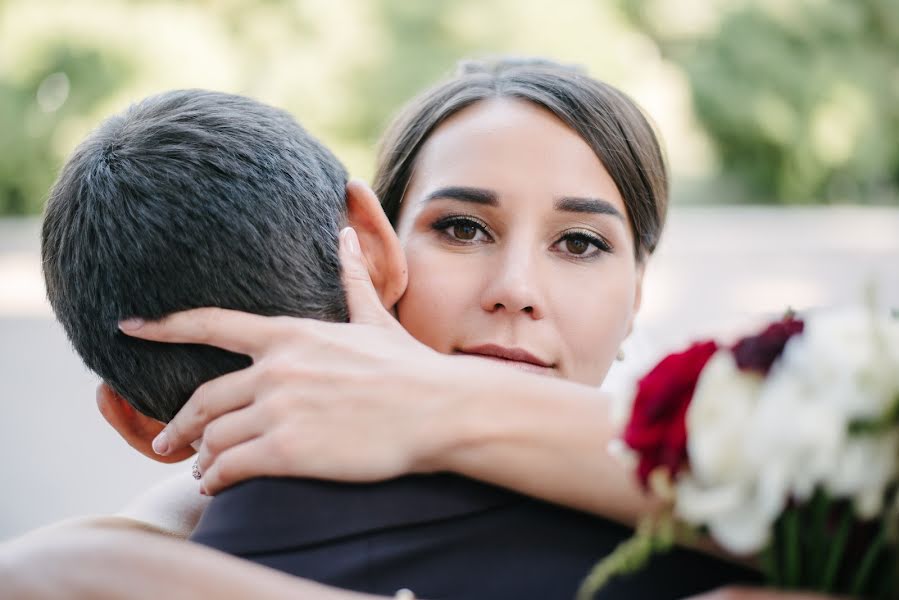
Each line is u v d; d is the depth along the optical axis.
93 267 1.39
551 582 1.25
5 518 5.02
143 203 1.37
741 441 1.02
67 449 6.05
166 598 1.16
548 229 1.69
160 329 1.36
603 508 1.25
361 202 1.53
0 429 6.30
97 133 1.47
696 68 15.26
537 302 1.62
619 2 14.61
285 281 1.39
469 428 1.27
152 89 12.60
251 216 1.37
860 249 11.10
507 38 12.64
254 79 12.35
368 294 1.45
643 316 8.13
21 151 12.95
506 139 1.70
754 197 16.81
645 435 1.08
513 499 1.29
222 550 1.28
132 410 1.51
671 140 15.96
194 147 1.39
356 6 12.34
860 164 16.06
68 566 1.18
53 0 12.70
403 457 1.28
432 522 1.27
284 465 1.28
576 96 1.74
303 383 1.31
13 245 11.88
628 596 1.24
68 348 7.77
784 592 1.09
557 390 1.31
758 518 1.02
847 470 1.01
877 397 1.00
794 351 1.03
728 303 8.61
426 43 12.47
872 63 15.95
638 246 1.87
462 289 1.67
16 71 12.77
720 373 1.04
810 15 15.48
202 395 1.36
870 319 1.03
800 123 15.70
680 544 1.25
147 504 1.66
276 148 1.43
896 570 1.08
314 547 1.27
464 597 1.24
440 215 1.71
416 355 1.35
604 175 1.74
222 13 12.59
